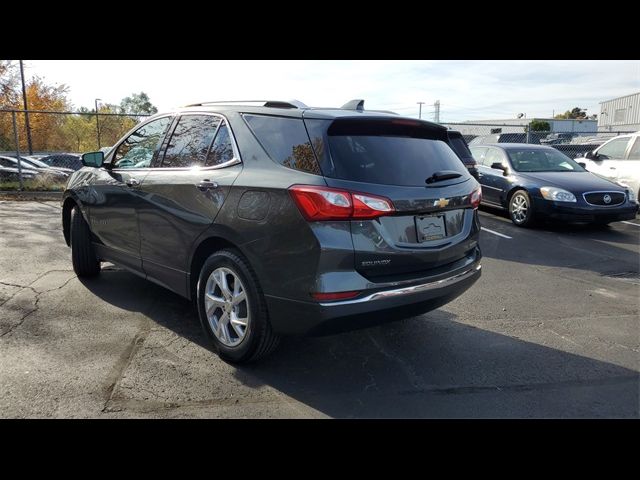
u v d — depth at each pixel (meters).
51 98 32.72
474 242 3.84
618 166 11.51
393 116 3.40
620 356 3.92
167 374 3.35
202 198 3.56
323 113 3.23
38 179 12.85
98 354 3.60
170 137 4.18
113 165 4.85
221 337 3.53
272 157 3.27
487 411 3.06
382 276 3.11
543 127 37.12
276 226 3.07
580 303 5.21
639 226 9.59
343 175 3.01
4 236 7.28
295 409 3.01
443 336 4.23
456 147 8.52
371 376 3.46
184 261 3.82
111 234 4.67
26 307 4.46
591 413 3.07
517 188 9.36
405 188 3.18
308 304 2.97
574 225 9.62
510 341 4.16
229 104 3.83
